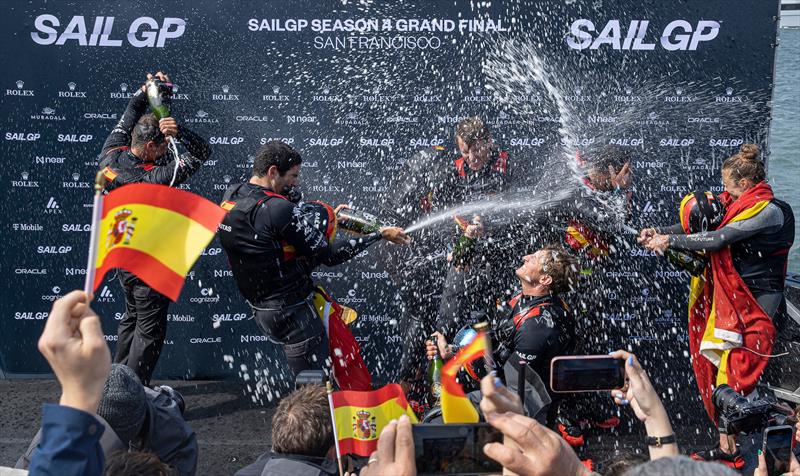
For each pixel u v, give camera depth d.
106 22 4.95
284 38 5.03
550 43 5.09
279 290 4.17
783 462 2.54
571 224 5.00
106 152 4.63
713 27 5.06
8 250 5.14
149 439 2.74
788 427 2.54
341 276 5.26
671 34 5.07
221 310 5.26
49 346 1.32
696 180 5.23
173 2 4.96
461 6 5.03
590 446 4.58
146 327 4.67
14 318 5.20
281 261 4.12
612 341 5.29
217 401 5.06
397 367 5.31
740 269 4.44
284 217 4.02
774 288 4.45
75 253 5.17
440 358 4.33
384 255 5.20
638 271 5.24
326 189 5.19
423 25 5.04
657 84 5.12
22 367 5.24
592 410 4.77
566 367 2.21
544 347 3.66
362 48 5.05
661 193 5.24
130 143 4.73
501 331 3.88
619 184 4.90
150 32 4.98
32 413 4.80
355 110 5.12
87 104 5.03
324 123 5.12
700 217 4.52
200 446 4.52
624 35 5.07
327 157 5.16
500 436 1.63
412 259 5.19
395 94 5.11
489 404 1.53
